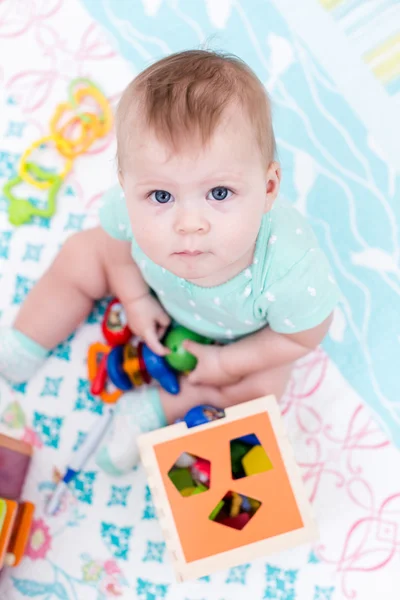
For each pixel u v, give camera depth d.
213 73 0.72
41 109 1.28
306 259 0.91
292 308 0.93
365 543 1.10
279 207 0.95
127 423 1.11
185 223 0.73
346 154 1.23
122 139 0.73
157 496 0.97
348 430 1.15
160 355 1.10
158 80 0.72
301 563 1.10
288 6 1.27
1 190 1.25
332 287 0.95
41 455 1.17
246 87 0.73
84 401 1.19
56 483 1.15
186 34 1.28
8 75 1.28
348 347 1.18
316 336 1.00
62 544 1.12
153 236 0.77
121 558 1.12
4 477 1.06
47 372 1.20
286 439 0.99
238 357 1.04
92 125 1.24
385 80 1.24
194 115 0.69
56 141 1.24
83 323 1.22
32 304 1.14
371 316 1.18
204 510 0.97
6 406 1.18
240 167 0.72
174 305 1.05
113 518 1.13
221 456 0.98
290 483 0.98
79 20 1.29
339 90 1.25
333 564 1.10
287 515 0.97
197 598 1.10
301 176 1.23
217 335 1.08
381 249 1.20
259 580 1.10
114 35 1.29
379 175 1.22
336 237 1.21
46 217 1.24
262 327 1.04
